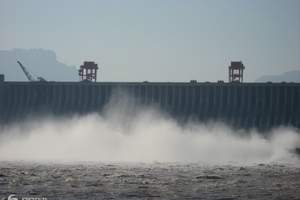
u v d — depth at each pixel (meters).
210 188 171.62
